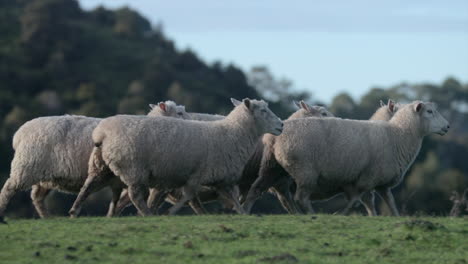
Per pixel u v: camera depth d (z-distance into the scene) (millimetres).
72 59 123938
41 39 123688
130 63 128750
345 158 24062
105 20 157000
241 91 120750
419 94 153000
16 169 21984
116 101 104312
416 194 66938
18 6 151125
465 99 156250
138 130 21250
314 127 23875
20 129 22391
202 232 17141
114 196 23656
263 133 23500
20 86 104562
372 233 17797
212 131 22703
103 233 16781
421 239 17125
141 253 15078
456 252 16344
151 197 24328
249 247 15820
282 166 24141
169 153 21562
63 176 22344
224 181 22953
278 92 123250
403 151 25359
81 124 22641
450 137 116062
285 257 14742
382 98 132250
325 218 20156
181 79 116000
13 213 59469
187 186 22328
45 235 16641
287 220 19500
